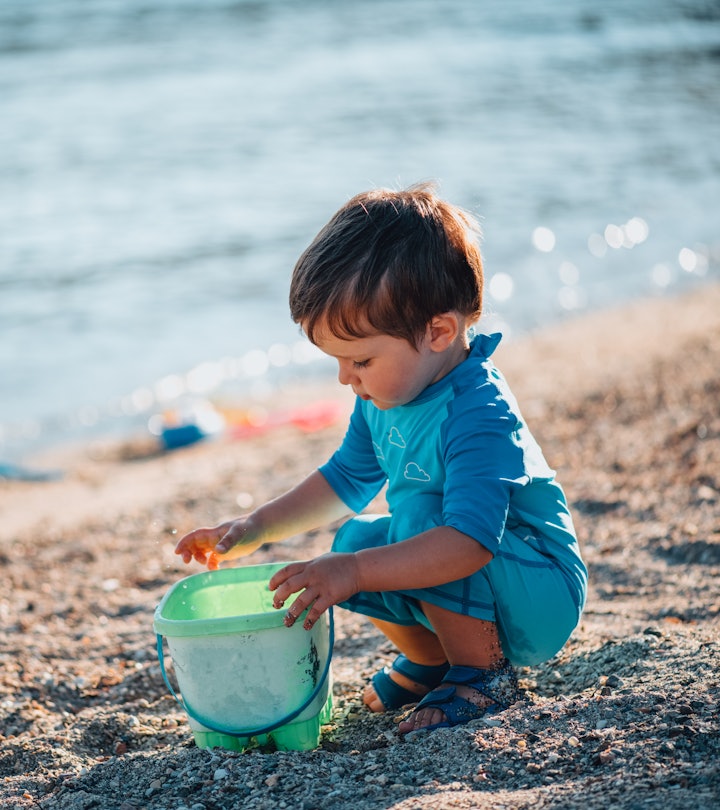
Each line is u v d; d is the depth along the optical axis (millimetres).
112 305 10250
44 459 7164
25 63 24844
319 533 4367
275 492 5453
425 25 32625
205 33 29859
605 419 5492
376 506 4637
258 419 7578
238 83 23062
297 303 2232
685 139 17609
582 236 12562
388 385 2236
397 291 2146
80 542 4824
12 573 4379
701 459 4484
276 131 18281
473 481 2152
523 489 2350
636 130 18344
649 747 1923
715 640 2512
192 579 2455
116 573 4270
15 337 9469
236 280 10867
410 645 2457
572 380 6871
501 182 14875
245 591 2531
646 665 2412
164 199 14055
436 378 2291
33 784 2201
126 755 2246
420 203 2293
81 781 2137
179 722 2631
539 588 2275
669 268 11406
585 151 16812
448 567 2105
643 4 37781
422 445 2291
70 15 32000
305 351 9188
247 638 2166
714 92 21875
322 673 2297
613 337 8750
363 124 18875
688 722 2012
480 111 20078
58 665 3148
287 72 24531
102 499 5938
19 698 2865
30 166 15945
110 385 8516
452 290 2229
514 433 2246
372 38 29969
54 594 4031
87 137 17875
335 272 2168
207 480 5918
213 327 9680
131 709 2750
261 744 2262
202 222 12930
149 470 6684
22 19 31094
